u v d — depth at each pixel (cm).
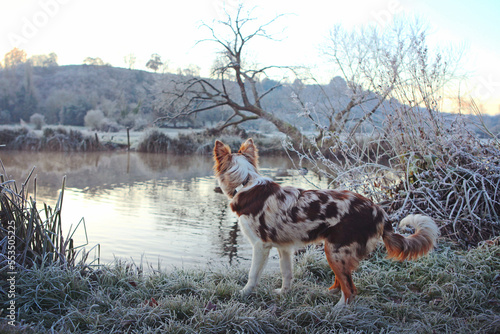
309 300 368
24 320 308
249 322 306
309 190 365
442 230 541
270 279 435
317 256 497
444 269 424
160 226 755
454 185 545
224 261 553
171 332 292
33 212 402
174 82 2353
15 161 1900
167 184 1321
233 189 393
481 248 462
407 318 338
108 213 861
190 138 2598
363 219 341
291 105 2762
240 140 2509
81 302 346
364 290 401
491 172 556
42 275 361
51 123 5206
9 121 5372
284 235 358
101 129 3916
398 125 611
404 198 580
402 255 355
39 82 7038
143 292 375
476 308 349
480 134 597
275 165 1969
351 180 614
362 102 651
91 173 1561
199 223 786
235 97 3309
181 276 416
